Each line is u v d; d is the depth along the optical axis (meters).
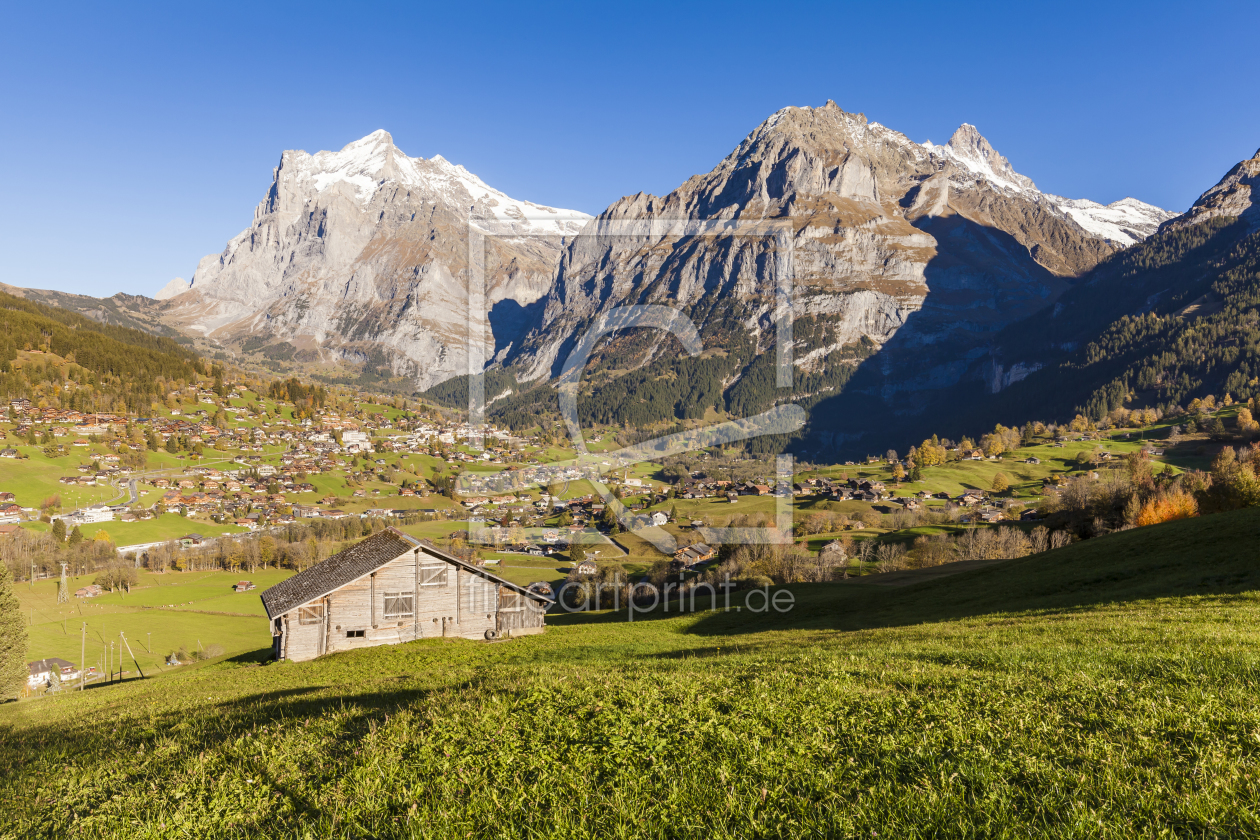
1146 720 8.04
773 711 9.63
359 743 9.51
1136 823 5.61
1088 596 34.03
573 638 44.94
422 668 34.72
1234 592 26.72
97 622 112.88
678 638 42.09
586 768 7.90
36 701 33.00
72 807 8.59
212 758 9.71
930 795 6.27
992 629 23.42
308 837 6.64
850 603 50.44
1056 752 7.23
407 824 6.67
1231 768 6.38
